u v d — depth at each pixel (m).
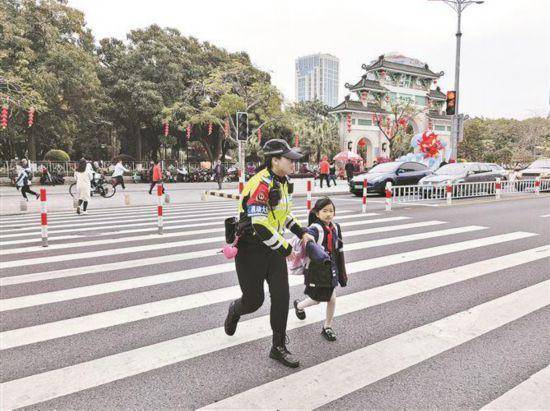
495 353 3.38
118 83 34.62
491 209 12.72
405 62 48.19
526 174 22.05
